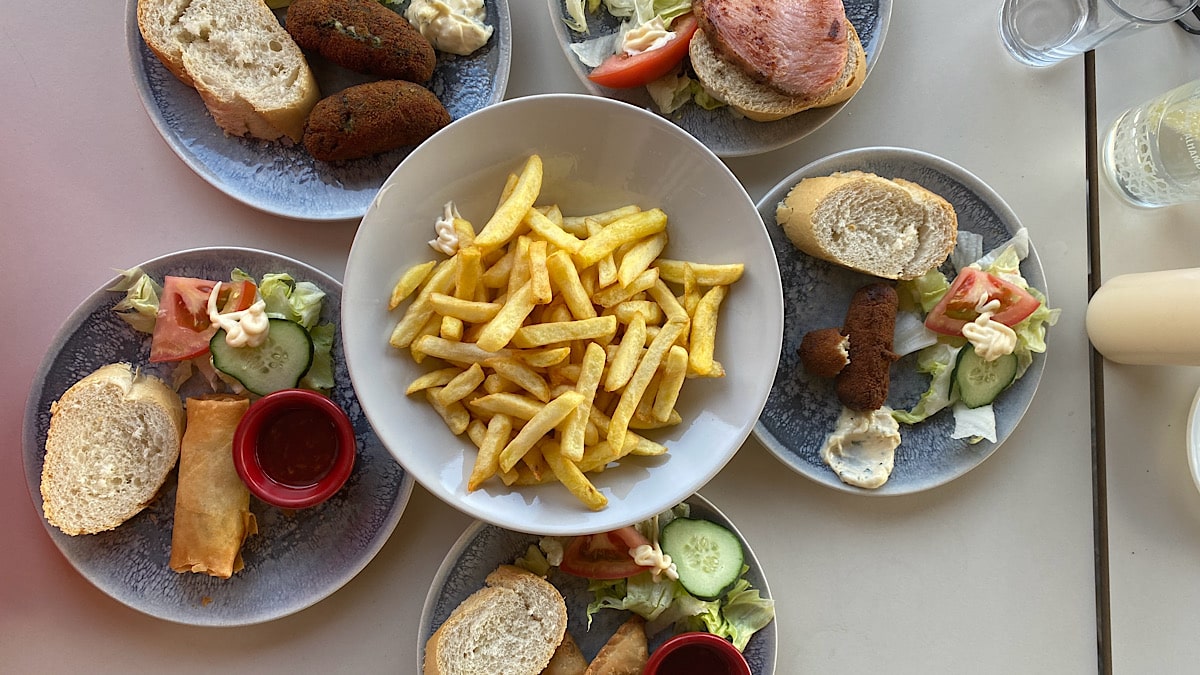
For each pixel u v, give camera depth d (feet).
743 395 1.64
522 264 1.59
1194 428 1.92
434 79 1.80
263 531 1.74
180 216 1.83
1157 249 1.97
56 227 1.81
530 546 1.76
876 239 1.80
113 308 1.71
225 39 1.70
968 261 1.86
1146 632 1.94
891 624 1.90
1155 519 1.96
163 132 1.73
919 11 1.96
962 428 1.83
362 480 1.75
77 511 1.67
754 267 1.64
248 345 1.67
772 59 1.69
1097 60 1.97
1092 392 1.95
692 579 1.72
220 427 1.68
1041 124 1.96
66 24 1.83
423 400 1.65
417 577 1.82
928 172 1.83
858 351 1.77
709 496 1.88
